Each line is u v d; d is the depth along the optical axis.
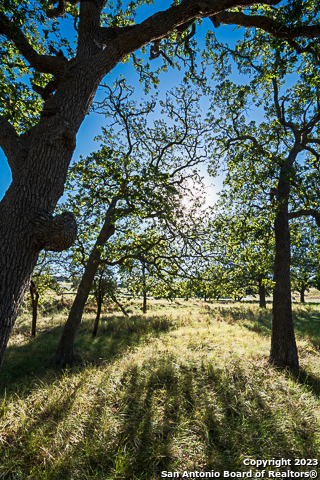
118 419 3.87
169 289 8.54
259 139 8.27
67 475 2.74
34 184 2.46
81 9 3.40
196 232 7.73
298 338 9.52
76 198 8.77
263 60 7.91
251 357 6.87
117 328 12.29
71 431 3.51
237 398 4.52
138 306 24.89
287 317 6.72
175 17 3.43
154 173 6.22
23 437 3.33
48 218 2.41
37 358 8.12
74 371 6.57
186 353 7.01
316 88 6.77
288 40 4.39
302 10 3.78
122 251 8.67
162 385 5.12
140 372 5.66
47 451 3.05
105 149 6.76
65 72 3.00
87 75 3.00
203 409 4.16
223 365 5.94
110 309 21.30
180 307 24.58
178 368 5.80
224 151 9.43
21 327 14.53
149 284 9.21
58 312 19.84
